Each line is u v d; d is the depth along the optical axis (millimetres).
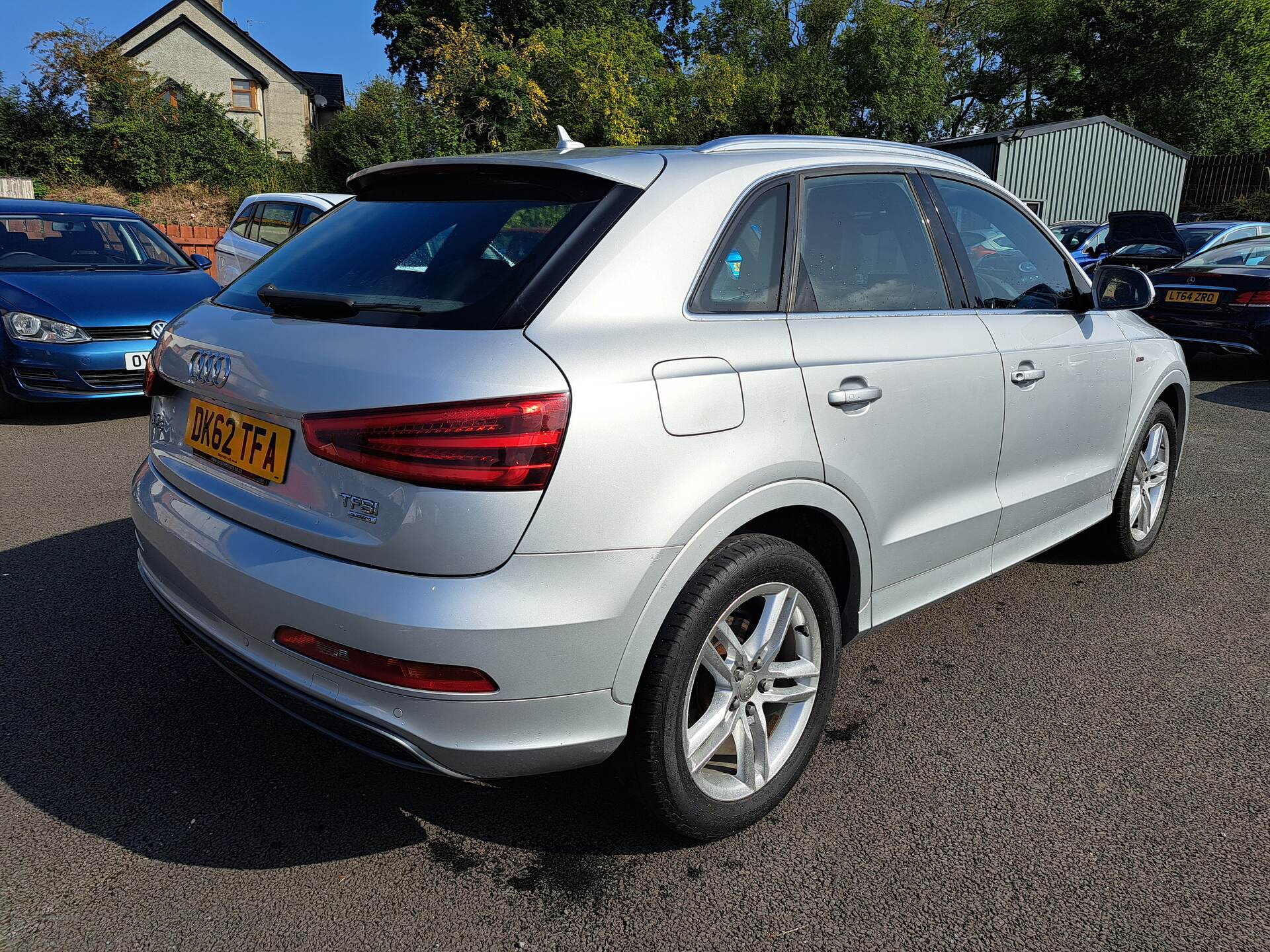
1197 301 8672
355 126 23047
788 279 2340
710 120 32156
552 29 27438
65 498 4793
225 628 2094
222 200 24984
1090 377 3385
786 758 2346
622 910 2020
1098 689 3053
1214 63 29609
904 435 2512
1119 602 3771
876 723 2830
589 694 1891
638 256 2045
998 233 3160
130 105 26219
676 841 2252
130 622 3365
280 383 1954
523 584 1772
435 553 1742
